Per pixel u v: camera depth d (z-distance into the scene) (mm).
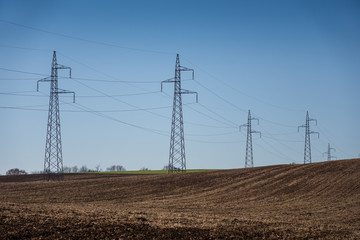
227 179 67625
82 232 21094
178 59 65938
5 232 19719
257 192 56906
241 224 27500
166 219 27578
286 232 25828
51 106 61656
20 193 50656
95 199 48000
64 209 29750
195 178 68562
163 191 57062
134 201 47469
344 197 52406
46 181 65188
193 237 22109
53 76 61094
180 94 66562
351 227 30672
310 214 38844
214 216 32906
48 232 20562
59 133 63469
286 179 66562
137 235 21438
